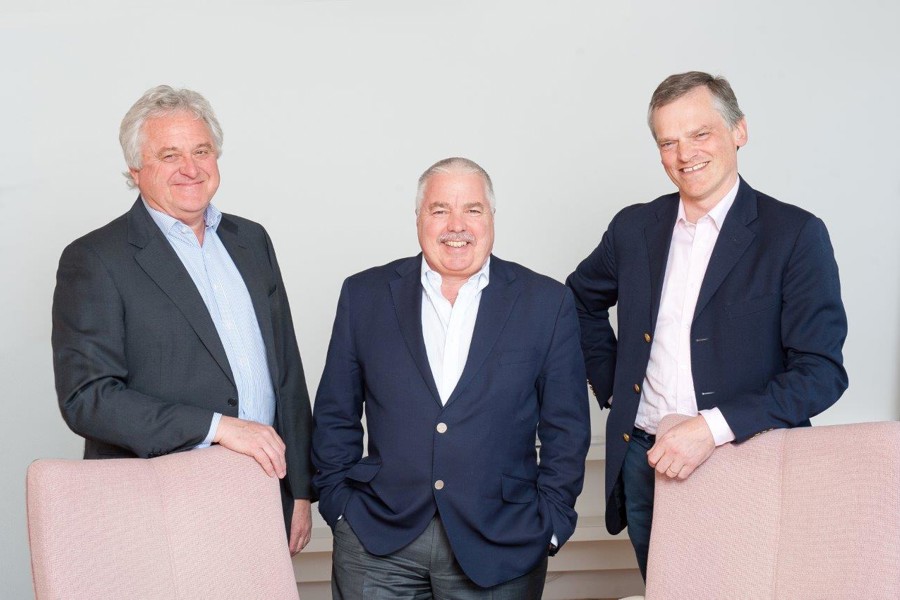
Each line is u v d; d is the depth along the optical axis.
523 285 2.23
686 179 2.17
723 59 3.66
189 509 1.80
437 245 2.12
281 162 3.66
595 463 3.65
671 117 2.14
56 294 2.08
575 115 3.69
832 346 2.04
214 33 3.60
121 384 2.03
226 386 2.12
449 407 2.10
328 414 2.29
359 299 2.28
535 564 2.11
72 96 3.55
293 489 2.33
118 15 3.55
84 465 1.69
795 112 3.66
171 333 2.08
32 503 1.62
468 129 3.69
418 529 2.08
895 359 3.70
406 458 2.11
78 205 3.57
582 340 2.60
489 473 2.09
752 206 2.19
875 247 3.69
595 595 3.67
